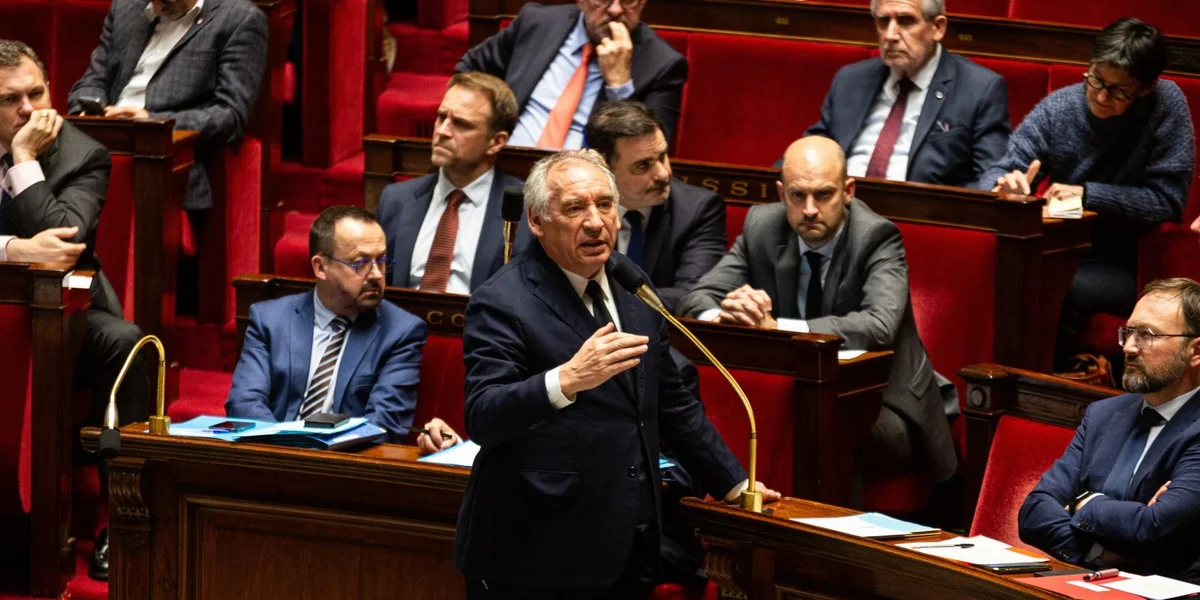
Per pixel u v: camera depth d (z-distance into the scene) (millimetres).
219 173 14672
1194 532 8438
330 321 10977
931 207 12234
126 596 9555
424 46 18359
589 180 7824
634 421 8016
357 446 9539
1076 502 8852
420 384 11141
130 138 13141
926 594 7605
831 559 7980
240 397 10719
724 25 15430
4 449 10773
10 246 11492
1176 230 13047
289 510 9242
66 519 10859
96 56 15156
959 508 11930
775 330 10227
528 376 7895
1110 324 13086
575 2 15773
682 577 8961
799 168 11234
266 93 15297
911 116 13812
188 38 14727
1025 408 10023
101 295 12141
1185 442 8609
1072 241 12555
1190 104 13930
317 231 10867
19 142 11984
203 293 14727
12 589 10898
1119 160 13352
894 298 11047
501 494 7902
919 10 13562
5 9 15641
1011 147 13508
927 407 11188
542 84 14609
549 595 8039
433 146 12117
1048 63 14570
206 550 9461
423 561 9055
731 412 10320
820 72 14961
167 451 9258
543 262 8016
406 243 12344
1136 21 13016
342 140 16719
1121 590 7039
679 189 12516
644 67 14391
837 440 10211
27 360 10727
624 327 8117
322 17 16203
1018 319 11930
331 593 9258
